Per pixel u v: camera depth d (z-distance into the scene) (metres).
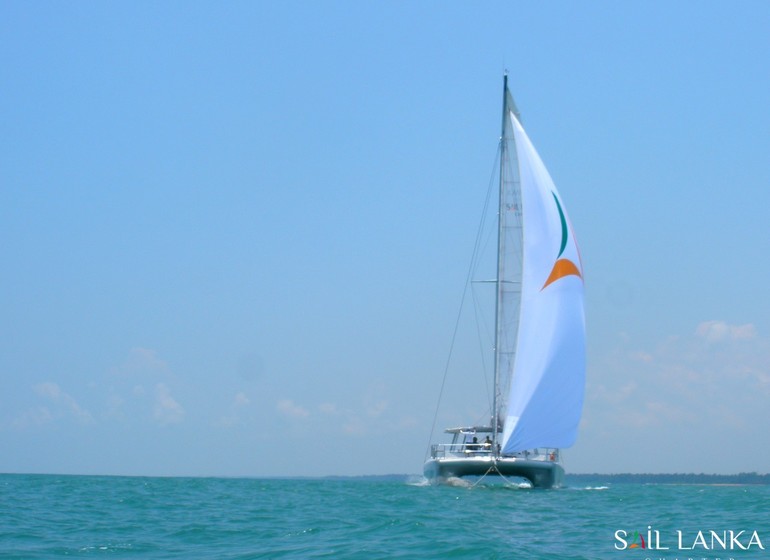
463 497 53.94
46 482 74.75
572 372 60.31
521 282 65.12
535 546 31.61
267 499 54.69
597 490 68.38
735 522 40.69
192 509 47.19
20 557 29.20
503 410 65.38
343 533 35.16
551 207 61.25
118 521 40.34
